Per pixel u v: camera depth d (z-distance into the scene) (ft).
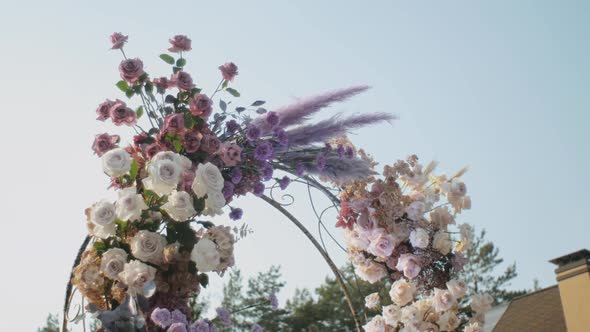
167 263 10.66
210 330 10.71
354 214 15.35
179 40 12.44
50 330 85.10
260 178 13.41
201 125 12.34
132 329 9.93
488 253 99.19
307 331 89.15
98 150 11.67
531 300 49.52
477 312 15.02
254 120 13.37
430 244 15.31
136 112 12.26
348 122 13.93
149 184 10.72
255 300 82.02
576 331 37.47
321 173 14.37
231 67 12.87
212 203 11.14
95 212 10.50
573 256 38.27
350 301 16.06
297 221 15.56
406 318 14.76
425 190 15.81
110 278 10.56
